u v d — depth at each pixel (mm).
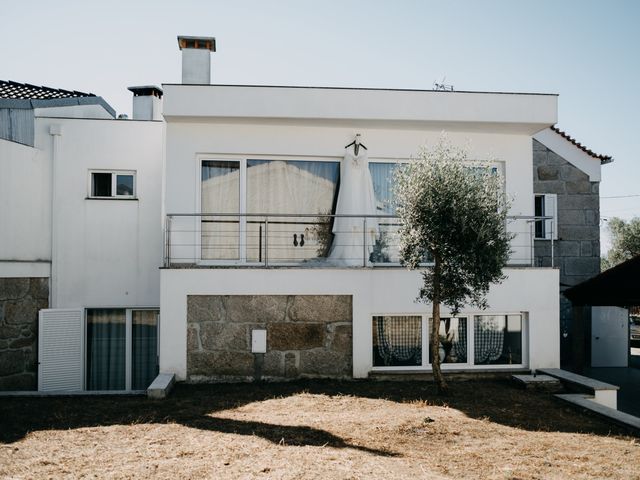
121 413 6895
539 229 14633
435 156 7832
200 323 8797
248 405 7320
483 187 7523
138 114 14289
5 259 10016
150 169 11281
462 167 7680
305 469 4797
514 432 6340
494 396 8086
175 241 9672
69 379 10859
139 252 11195
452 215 7227
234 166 9961
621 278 11195
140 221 11219
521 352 9547
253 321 8867
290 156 10039
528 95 9742
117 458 5113
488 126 9930
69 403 7480
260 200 10008
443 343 9375
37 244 10766
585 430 6555
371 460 5113
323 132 9984
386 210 10148
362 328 9031
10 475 4637
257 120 9562
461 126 9930
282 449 5379
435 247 7312
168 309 8758
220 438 5754
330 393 8062
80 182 11148
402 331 9297
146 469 4809
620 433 6445
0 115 10852
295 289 8922
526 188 10352
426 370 9172
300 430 6082
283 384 8664
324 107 9430
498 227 7477
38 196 10828
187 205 9703
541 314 9461
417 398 7816
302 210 10055
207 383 8742
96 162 11195
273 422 6430
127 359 11289
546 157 14719
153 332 11391
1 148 9922
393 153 10117
